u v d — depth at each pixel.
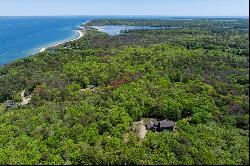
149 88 104.38
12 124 78.69
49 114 83.69
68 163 61.50
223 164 59.22
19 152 64.31
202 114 80.94
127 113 85.38
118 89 104.31
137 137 74.38
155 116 89.00
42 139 70.69
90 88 117.94
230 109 78.50
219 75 105.94
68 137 70.62
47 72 138.00
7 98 111.12
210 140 68.44
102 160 62.06
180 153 63.81
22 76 131.38
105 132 74.31
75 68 141.00
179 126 78.62
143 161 61.16
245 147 63.78
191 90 99.81
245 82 78.94
